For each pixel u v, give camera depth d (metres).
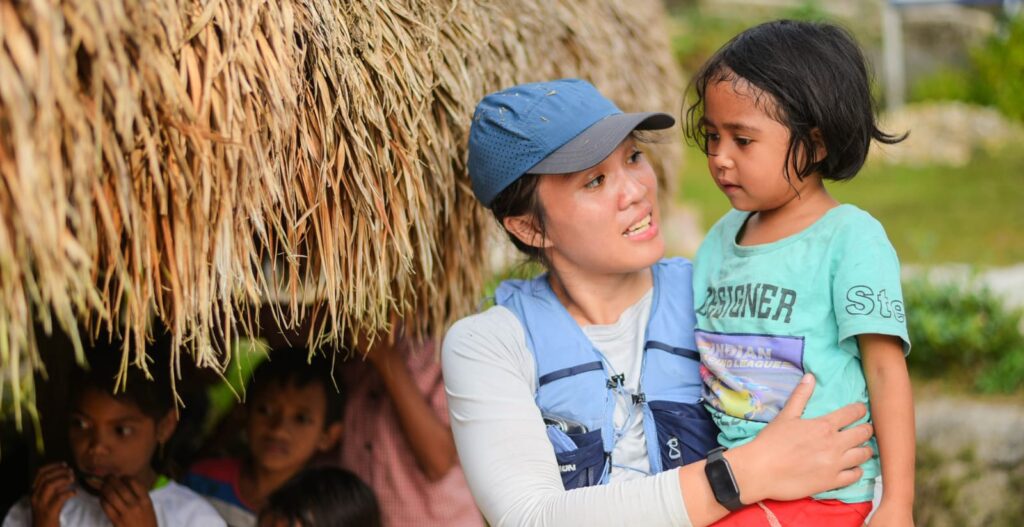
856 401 2.13
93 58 1.71
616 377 2.27
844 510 2.09
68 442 3.12
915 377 6.53
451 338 2.32
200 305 1.98
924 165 13.63
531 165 2.21
